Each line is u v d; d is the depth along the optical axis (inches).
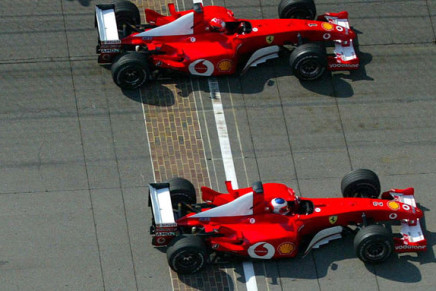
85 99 2445.9
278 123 2454.5
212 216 2159.2
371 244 2159.2
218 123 2439.7
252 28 2501.2
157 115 2437.3
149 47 2447.1
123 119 2420.0
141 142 2386.8
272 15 2664.9
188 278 2164.1
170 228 2116.1
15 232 2203.5
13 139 2356.1
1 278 2130.9
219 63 2477.9
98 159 2341.3
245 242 2146.9
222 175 2348.7
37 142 2357.3
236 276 2172.7
